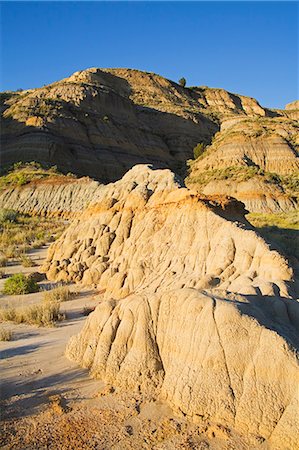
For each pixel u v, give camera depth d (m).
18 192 47.00
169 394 5.36
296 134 69.44
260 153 63.41
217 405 4.88
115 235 15.98
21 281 14.28
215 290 6.51
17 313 10.58
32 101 67.75
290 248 16.89
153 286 10.99
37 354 7.45
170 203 14.46
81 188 46.22
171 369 5.62
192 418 4.92
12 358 7.29
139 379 5.77
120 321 6.59
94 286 14.30
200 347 5.39
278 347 4.96
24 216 42.34
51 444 4.71
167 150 80.88
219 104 118.38
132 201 16.30
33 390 5.93
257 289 6.95
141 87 109.25
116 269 14.08
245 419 4.69
